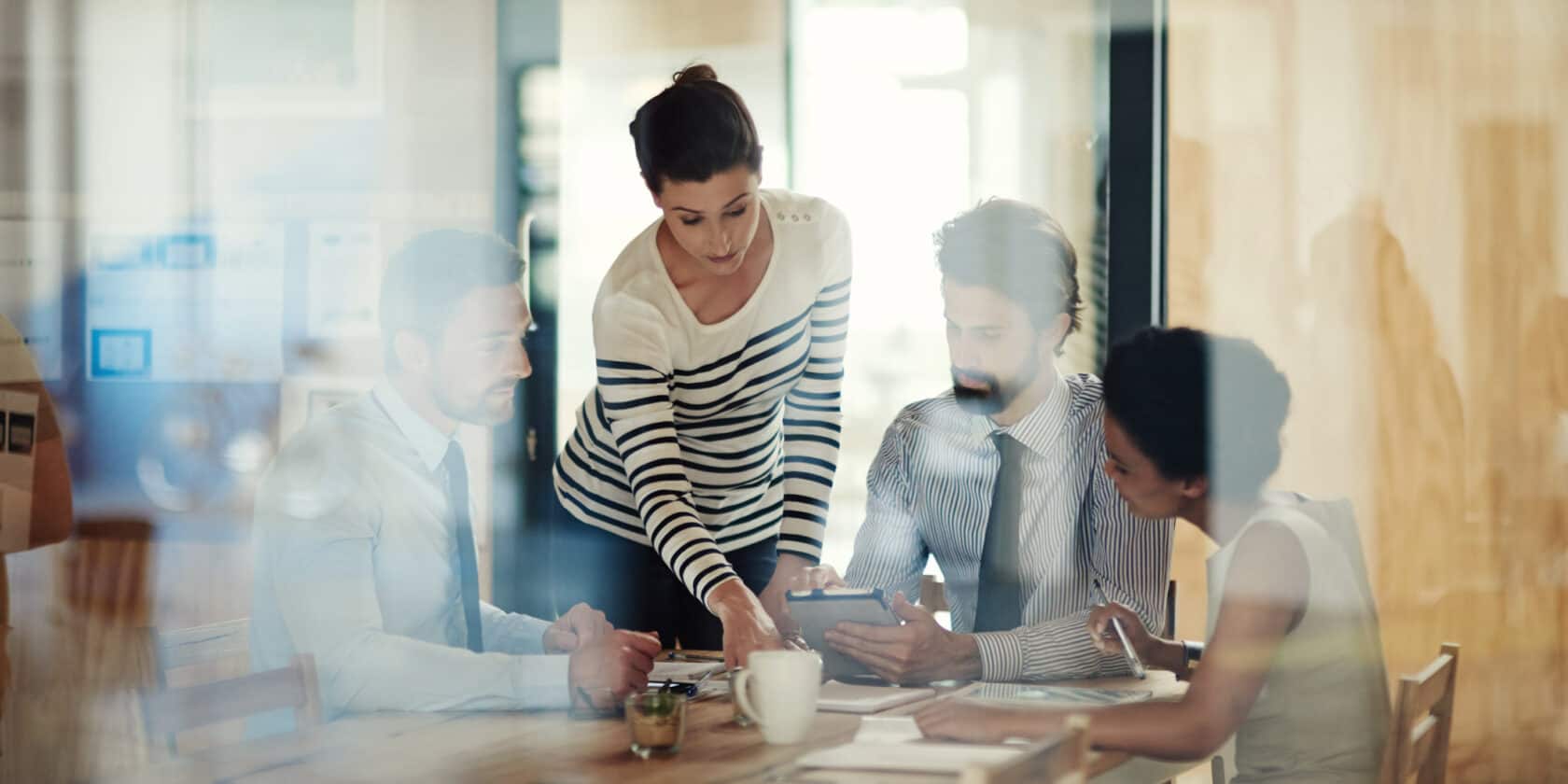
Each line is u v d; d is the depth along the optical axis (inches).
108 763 96.4
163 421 113.7
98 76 116.6
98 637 106.3
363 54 114.7
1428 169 97.4
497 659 50.8
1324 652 50.0
